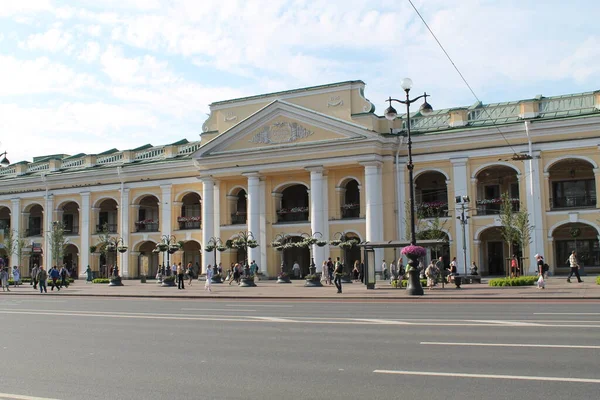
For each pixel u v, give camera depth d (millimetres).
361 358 9750
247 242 42406
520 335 11781
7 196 58094
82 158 56062
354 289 31703
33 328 15211
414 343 11102
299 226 44781
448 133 40594
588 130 37125
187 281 46969
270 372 8875
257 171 45094
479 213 40375
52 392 7941
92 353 11000
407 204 40781
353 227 42719
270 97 45625
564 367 8617
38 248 56219
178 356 10461
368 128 41594
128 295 30859
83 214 54219
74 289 38531
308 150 43156
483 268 42344
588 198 40219
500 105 40844
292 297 26922
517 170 39188
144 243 53750
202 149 46938
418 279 26000
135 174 51969
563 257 41188
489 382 7824
